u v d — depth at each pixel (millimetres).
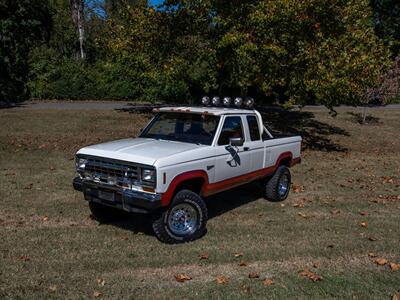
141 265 5340
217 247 6023
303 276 5195
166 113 7301
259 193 9195
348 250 6125
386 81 21422
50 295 4531
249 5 14844
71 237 6207
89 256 5555
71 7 39781
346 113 26234
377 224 7445
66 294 4566
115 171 5973
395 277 5270
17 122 17422
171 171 5789
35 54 29609
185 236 6133
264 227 7023
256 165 7676
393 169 12719
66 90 29109
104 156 6086
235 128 7129
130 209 5820
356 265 5617
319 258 5801
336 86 12617
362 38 13250
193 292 4703
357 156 14758
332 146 16531
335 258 5828
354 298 4699
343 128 21047
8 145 13148
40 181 9320
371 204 8805
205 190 6516
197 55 18312
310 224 7289
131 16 18344
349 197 9297
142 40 18234
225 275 5156
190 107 7496
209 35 17812
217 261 5551
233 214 7691
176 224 6129
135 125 18234
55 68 29594
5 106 23828
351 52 12930
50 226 6672
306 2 12422
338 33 13586
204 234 6555
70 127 16969
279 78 13781
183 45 18531
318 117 24031
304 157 14016
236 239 6387
